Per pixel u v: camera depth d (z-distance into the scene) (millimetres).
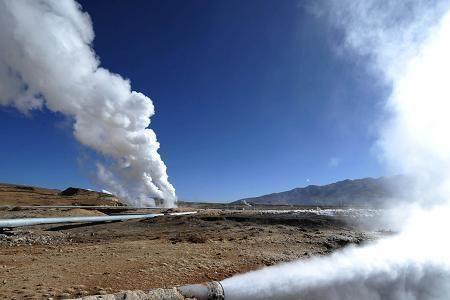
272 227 26328
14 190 122188
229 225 28344
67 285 9875
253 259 14328
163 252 15328
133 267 12195
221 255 14938
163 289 9422
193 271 11992
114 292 9469
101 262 13000
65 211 45469
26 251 16156
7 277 10617
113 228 30203
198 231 25375
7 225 26641
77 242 21469
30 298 8711
